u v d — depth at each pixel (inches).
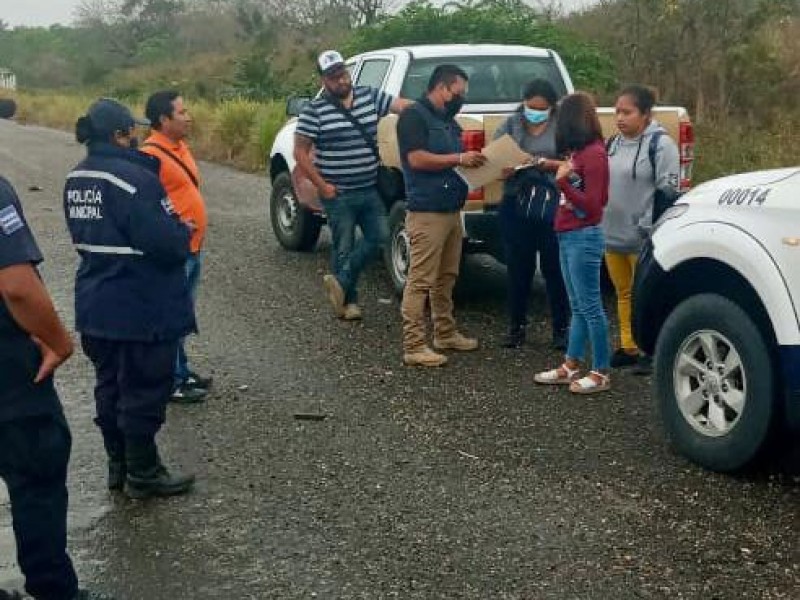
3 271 143.3
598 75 675.4
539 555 179.2
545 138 282.7
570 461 219.1
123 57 2362.2
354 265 327.0
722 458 208.5
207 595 169.2
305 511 198.7
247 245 459.2
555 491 204.5
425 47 380.5
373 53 394.6
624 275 275.4
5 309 147.6
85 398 267.0
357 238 373.4
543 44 694.5
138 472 204.4
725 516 192.5
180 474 209.9
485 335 315.0
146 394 199.5
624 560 176.7
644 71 685.3
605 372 261.1
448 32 728.3
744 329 203.0
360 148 315.3
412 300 284.0
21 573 175.6
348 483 210.7
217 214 549.3
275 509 199.9
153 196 191.5
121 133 194.7
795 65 654.5
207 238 477.4
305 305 354.0
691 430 215.6
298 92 944.3
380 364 288.7
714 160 521.7
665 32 675.4
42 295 145.6
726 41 656.4
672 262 218.7
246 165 751.1
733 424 206.8
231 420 247.6
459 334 303.1
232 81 1275.8
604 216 269.3
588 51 686.5
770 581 169.5
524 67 379.9
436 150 277.4
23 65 2694.4
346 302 333.4
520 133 285.9
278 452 227.8
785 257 195.6
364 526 191.8
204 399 261.7
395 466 218.5
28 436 150.7
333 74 308.5
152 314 194.5
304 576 174.2
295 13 1630.2
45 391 151.7
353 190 318.3
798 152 521.0
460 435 235.1
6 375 148.7
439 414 248.7
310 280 390.3
